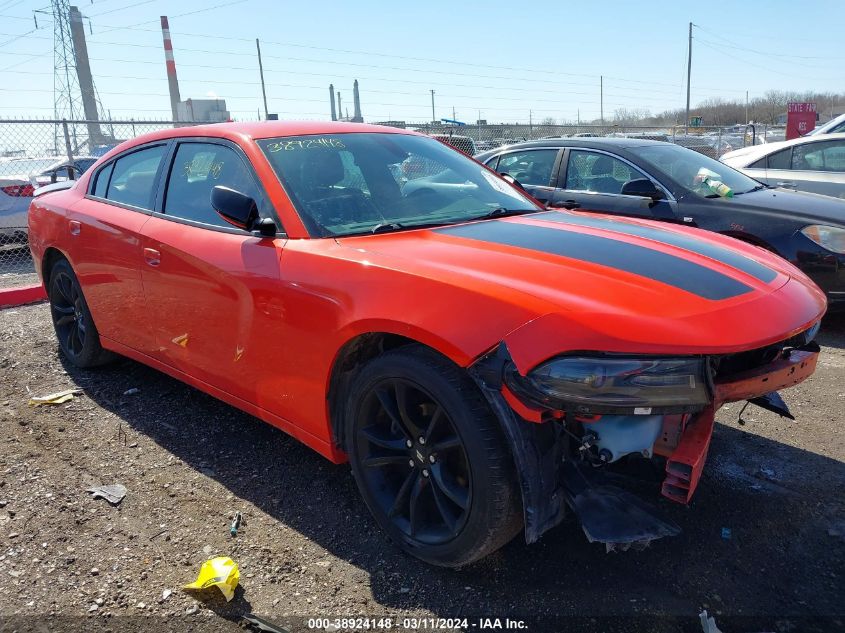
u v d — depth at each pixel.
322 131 3.42
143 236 3.45
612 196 5.89
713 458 3.25
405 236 2.78
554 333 2.00
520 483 2.12
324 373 2.59
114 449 3.37
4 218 9.21
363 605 2.27
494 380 2.08
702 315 2.12
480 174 3.70
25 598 2.29
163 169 3.60
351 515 2.80
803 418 3.69
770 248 5.11
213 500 2.91
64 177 10.63
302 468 3.18
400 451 2.49
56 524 2.72
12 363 4.62
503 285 2.19
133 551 2.56
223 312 3.01
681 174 5.75
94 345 4.25
